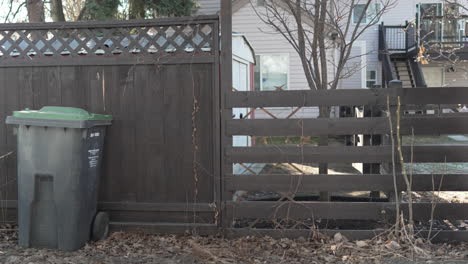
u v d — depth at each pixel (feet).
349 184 14.94
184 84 15.76
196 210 15.78
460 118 14.47
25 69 16.39
